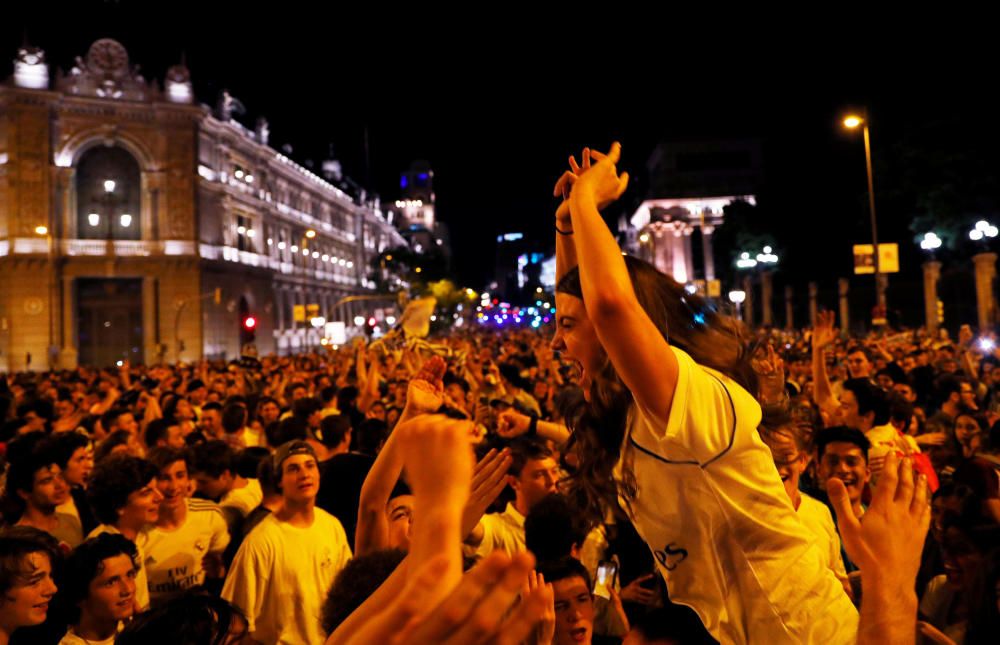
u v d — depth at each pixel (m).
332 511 6.05
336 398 11.75
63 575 3.83
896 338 24.78
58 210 50.50
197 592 3.25
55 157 50.53
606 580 3.30
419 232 140.38
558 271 2.23
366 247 101.31
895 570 1.44
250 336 38.75
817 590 1.77
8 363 48.69
